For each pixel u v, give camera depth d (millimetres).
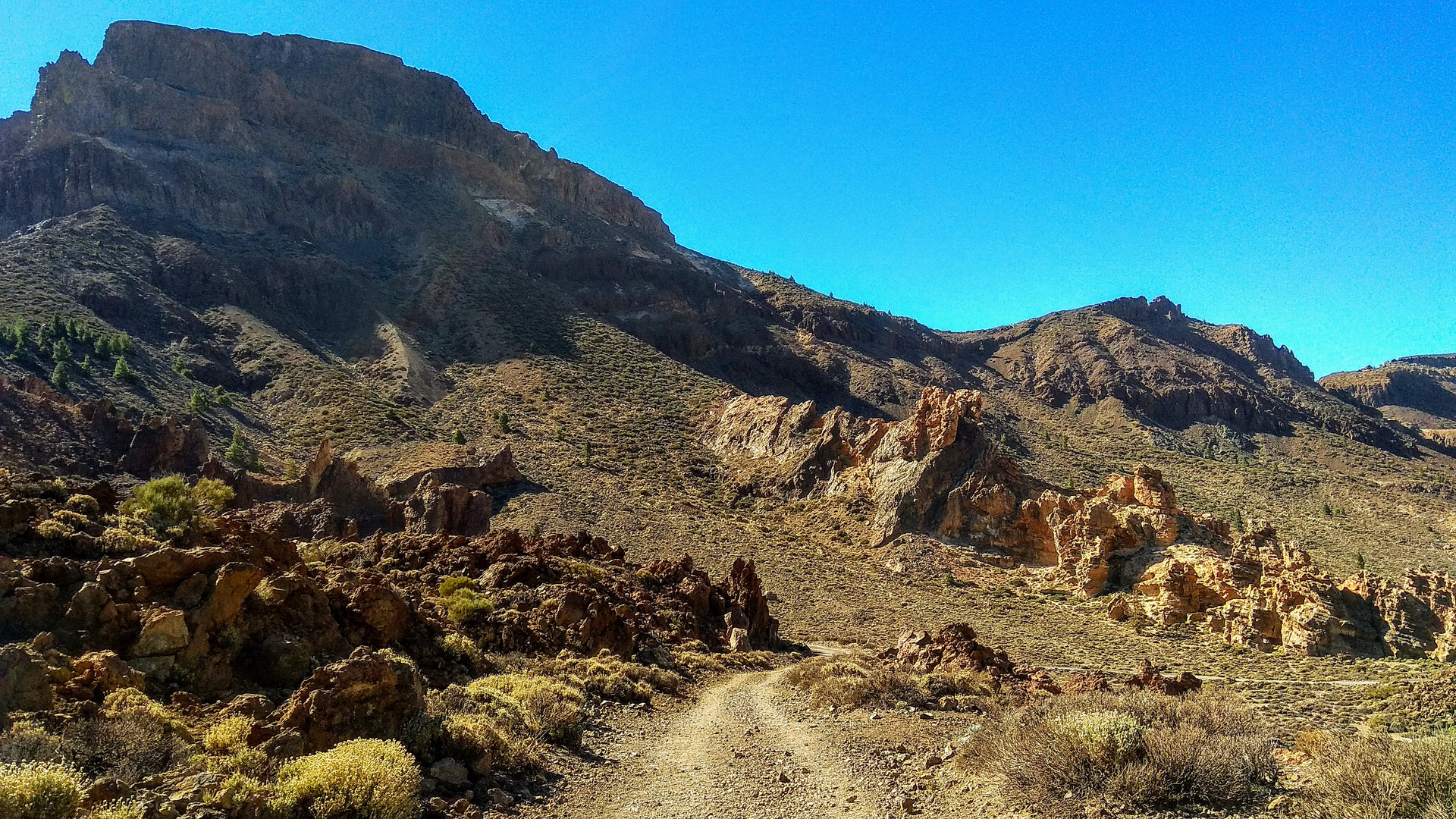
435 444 102688
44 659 11484
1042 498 79062
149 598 14219
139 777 9680
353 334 151000
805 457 101250
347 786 10070
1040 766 11352
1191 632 55156
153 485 19062
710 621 40531
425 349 153250
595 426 121750
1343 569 90688
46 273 127562
